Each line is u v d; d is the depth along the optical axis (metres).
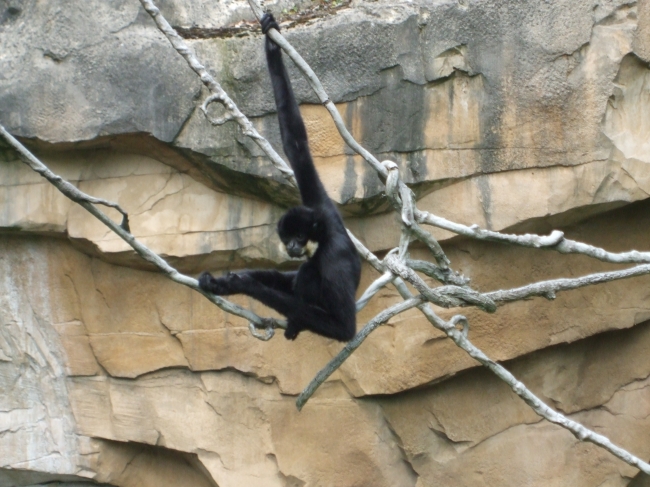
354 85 18.81
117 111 19.08
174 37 12.76
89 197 11.20
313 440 20.58
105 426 21.58
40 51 19.45
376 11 19.05
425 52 18.91
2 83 19.38
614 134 18.89
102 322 21.30
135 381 21.41
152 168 20.05
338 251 12.10
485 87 18.94
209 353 20.81
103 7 19.56
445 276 12.43
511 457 20.62
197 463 21.61
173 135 18.98
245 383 20.98
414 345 19.83
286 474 20.53
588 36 18.75
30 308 21.55
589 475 20.56
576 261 20.14
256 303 20.58
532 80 18.86
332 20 19.08
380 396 20.48
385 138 18.88
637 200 19.14
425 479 20.62
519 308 20.02
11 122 19.27
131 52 19.20
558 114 18.84
